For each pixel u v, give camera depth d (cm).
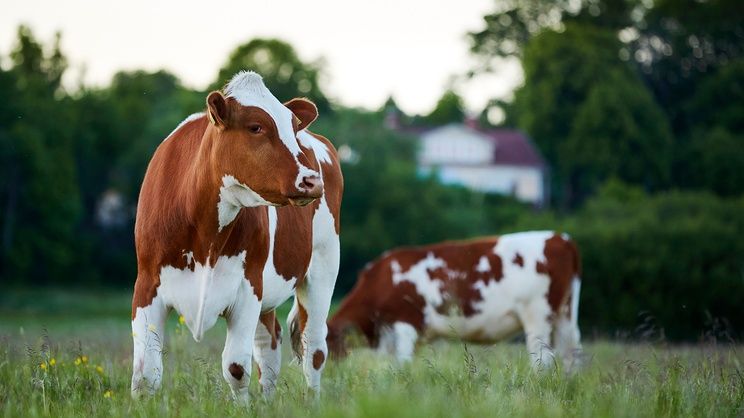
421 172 6919
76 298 5053
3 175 5484
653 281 3834
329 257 878
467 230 6088
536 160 8212
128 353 1080
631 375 827
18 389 745
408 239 5947
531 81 8206
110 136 6581
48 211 5603
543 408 655
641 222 3981
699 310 3828
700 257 3844
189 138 730
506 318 1407
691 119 8625
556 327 1395
